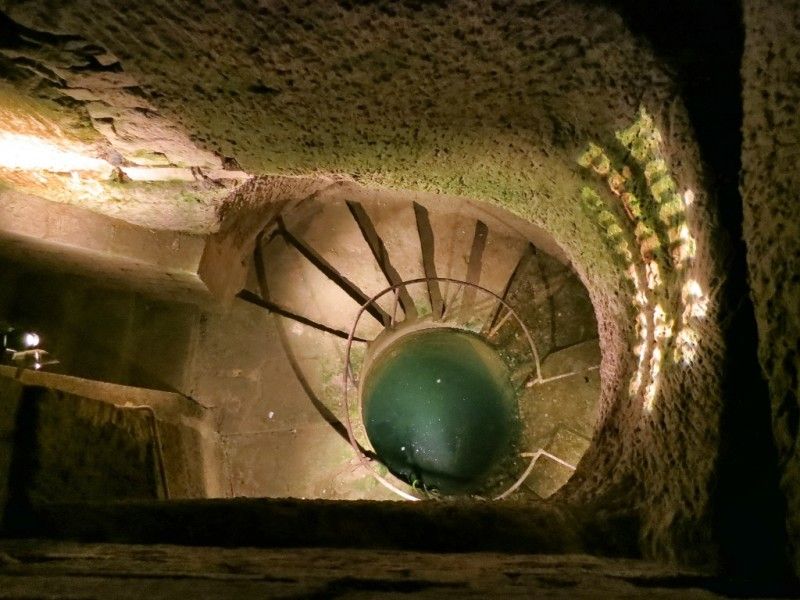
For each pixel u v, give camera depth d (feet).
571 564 6.77
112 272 16.75
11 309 17.24
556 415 18.85
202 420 17.85
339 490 18.69
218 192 12.82
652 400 8.64
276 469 18.54
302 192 17.63
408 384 20.67
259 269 19.39
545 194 10.57
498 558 7.16
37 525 7.89
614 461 9.95
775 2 4.77
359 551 7.47
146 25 6.73
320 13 6.23
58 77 8.09
